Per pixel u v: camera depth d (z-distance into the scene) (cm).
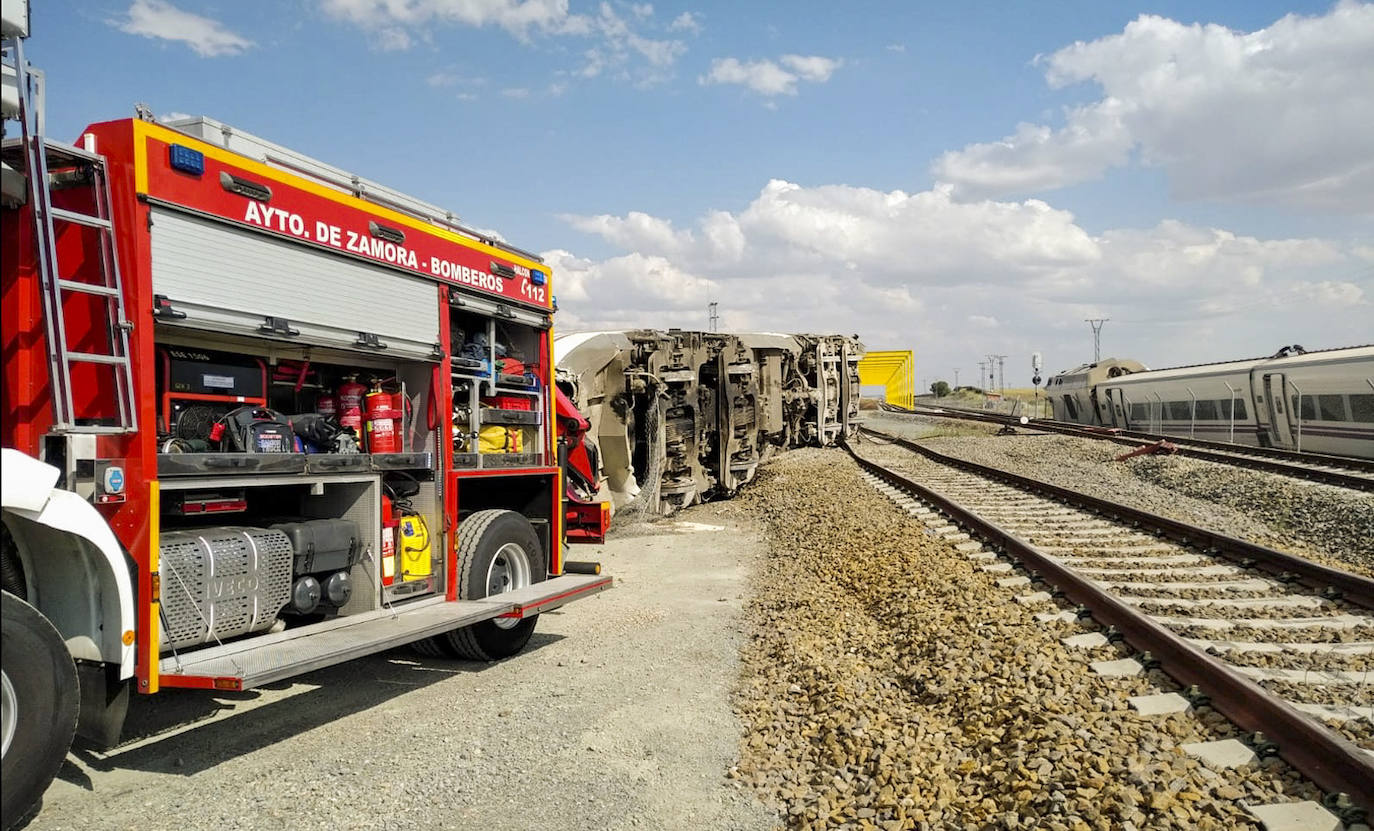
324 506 623
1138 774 438
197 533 510
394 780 487
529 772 498
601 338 1366
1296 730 469
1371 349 2206
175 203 473
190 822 435
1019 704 539
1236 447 2402
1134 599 834
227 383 544
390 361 667
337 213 589
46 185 420
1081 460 2409
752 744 535
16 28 398
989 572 935
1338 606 796
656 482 1478
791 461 2297
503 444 790
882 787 454
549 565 850
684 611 889
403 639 565
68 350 452
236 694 648
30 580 446
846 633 765
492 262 768
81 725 443
